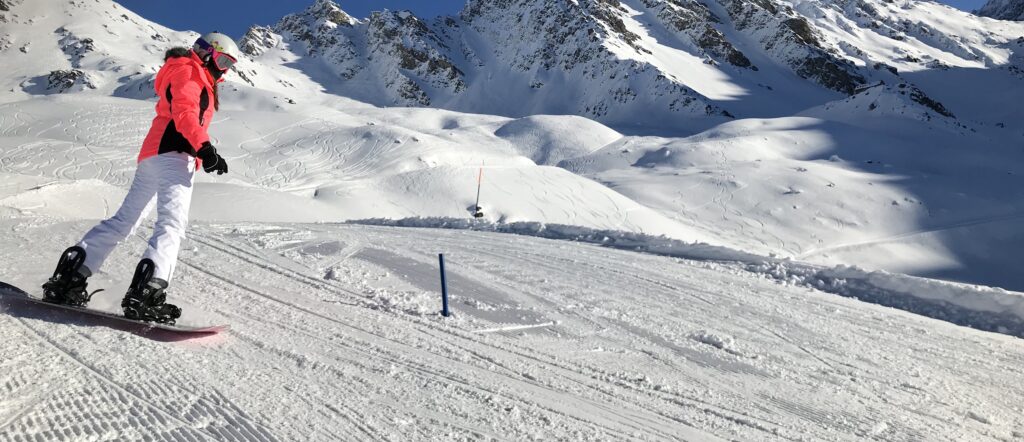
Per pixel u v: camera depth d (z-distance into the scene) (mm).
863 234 72125
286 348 3312
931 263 66250
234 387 2646
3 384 2328
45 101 94562
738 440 2844
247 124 88000
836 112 137375
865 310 6293
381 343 3641
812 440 2955
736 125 114938
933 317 6465
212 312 3908
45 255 5102
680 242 9734
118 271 4785
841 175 86562
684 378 3682
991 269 66062
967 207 79625
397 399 2805
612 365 3777
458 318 4508
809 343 4879
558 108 195125
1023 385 4250
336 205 46031
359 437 2367
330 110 151500
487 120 145125
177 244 3281
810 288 7391
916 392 3879
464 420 2662
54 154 61688
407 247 8109
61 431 2039
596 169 102500
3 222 6734
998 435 3285
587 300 5746
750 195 79750
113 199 16938
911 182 86250
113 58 192875
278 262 5984
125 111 91812
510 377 3320
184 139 3285
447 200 53125
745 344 4660
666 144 110688
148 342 3018
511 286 6129
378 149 78750
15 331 2871
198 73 3240
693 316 5457
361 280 5578
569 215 54562
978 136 121625
